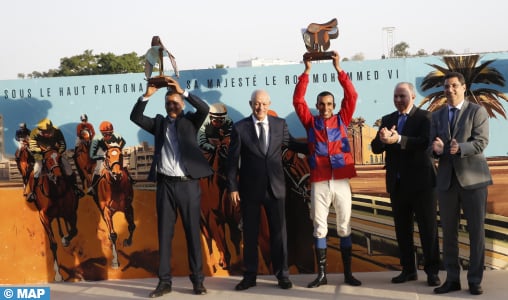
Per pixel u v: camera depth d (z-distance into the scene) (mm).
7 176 6348
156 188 6227
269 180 5598
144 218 6316
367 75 6195
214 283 5992
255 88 6285
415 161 5438
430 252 5496
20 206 6340
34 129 6336
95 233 6328
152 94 5867
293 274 6254
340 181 5613
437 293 5230
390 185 5570
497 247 6023
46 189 6332
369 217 6184
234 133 5684
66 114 6344
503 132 6035
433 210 5477
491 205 6039
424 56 6145
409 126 5488
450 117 5250
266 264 6262
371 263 6188
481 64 6059
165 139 5680
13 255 6332
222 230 6277
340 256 6191
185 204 5629
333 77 6207
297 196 6215
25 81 6332
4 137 6344
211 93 6305
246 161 5664
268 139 5645
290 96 6262
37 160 6336
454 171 5172
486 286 5402
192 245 5648
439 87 6133
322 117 5680
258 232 6023
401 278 5680
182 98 5730
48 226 6340
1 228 6336
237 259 6277
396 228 5660
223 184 6254
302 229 6227
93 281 6293
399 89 5508
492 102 6055
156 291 5578
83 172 6332
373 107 6199
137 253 6328
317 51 5805
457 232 5273
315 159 5633
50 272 6340
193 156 5645
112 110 6340
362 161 6195
